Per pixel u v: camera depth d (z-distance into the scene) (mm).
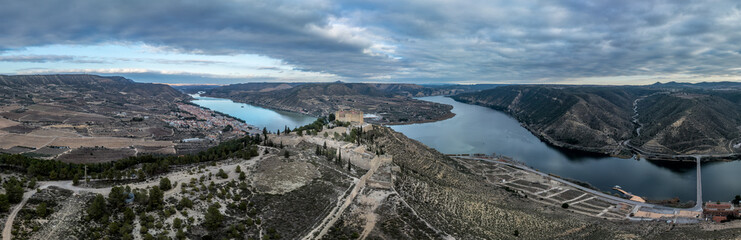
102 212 88250
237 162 141500
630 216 170250
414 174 166125
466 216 131625
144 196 96000
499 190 194000
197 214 95812
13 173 112875
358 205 116812
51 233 79375
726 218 157375
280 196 113750
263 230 94812
